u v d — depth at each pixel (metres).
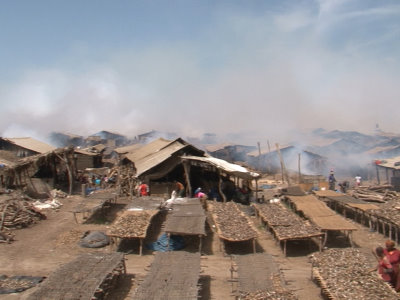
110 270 14.30
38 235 22.47
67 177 40.25
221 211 23.50
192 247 20.62
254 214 27.09
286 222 21.64
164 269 14.76
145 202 25.77
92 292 12.49
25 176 35.72
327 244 21.42
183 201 26.58
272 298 12.51
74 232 22.36
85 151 59.62
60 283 13.06
